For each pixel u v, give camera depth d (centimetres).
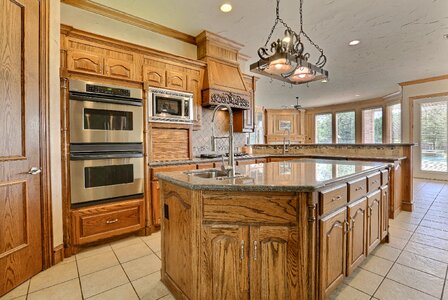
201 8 283
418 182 572
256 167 220
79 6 272
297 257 134
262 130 977
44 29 203
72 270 202
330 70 507
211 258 141
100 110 243
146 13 295
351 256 176
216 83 356
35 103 195
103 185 245
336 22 311
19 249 181
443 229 285
